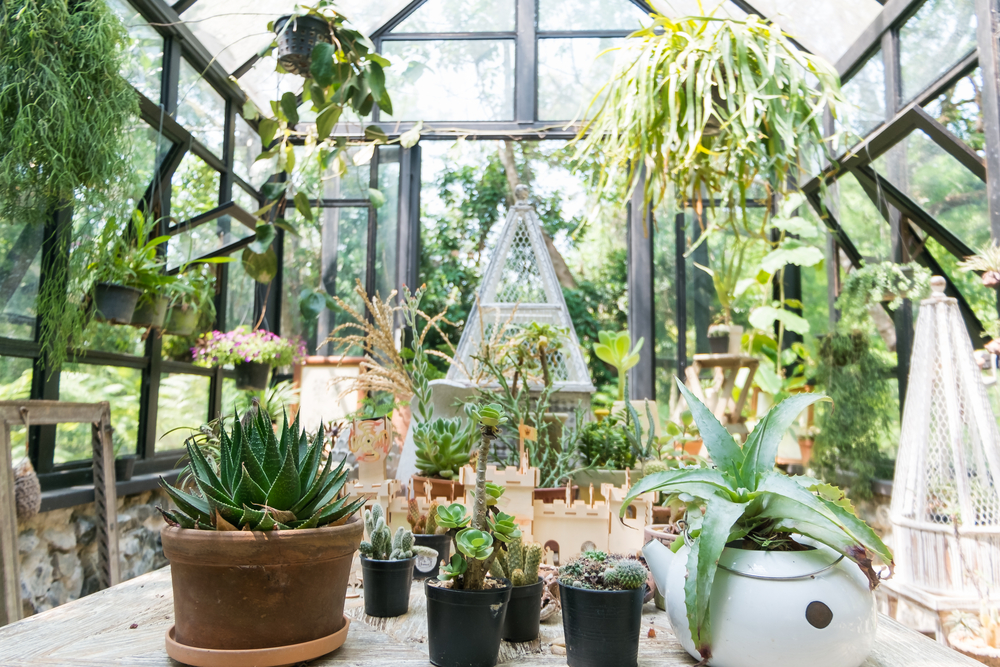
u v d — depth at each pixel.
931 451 2.37
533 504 1.26
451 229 8.12
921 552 2.30
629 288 4.44
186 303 3.11
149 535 3.11
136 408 3.20
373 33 4.70
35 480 2.18
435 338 7.75
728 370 3.68
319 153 3.24
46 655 0.81
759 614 0.71
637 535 1.23
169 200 3.33
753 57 2.45
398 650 0.85
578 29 4.67
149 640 0.87
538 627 0.93
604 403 6.41
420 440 1.60
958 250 2.95
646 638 0.92
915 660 0.82
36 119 2.07
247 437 0.87
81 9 2.31
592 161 3.28
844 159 3.33
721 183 2.94
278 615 0.77
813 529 0.78
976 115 2.60
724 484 0.80
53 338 2.46
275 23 2.95
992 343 2.21
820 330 4.07
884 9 3.15
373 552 1.02
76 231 2.47
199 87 3.72
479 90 4.67
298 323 4.54
